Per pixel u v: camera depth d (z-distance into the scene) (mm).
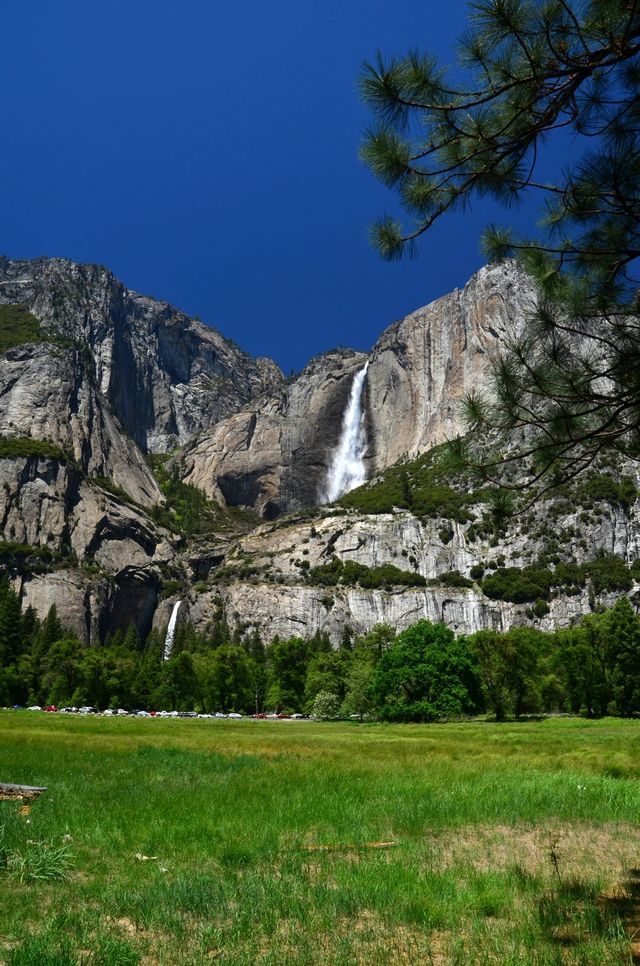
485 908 8156
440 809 15055
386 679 79938
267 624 186750
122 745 35375
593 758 28672
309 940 7016
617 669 88688
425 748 36781
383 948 6867
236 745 37781
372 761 27938
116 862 10352
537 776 21188
